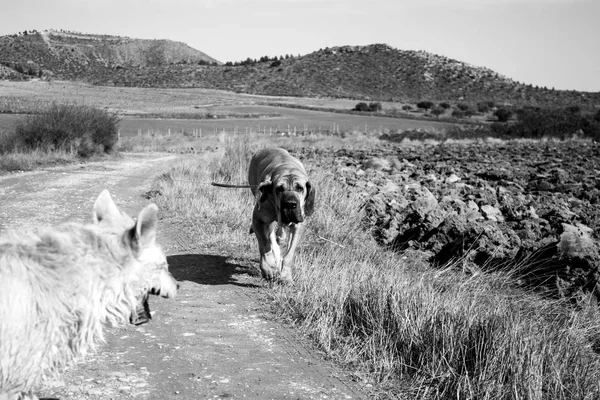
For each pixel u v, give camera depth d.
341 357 5.73
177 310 7.00
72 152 26.83
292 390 5.05
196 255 9.62
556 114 54.38
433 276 8.10
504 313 5.80
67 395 4.71
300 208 7.54
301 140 49.62
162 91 174.00
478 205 12.90
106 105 118.69
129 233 3.90
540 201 13.75
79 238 3.81
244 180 15.46
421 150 33.69
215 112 111.00
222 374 5.30
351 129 84.19
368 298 6.62
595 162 25.02
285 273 7.90
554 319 6.40
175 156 33.84
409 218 11.05
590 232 10.01
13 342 3.48
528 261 8.39
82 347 3.81
